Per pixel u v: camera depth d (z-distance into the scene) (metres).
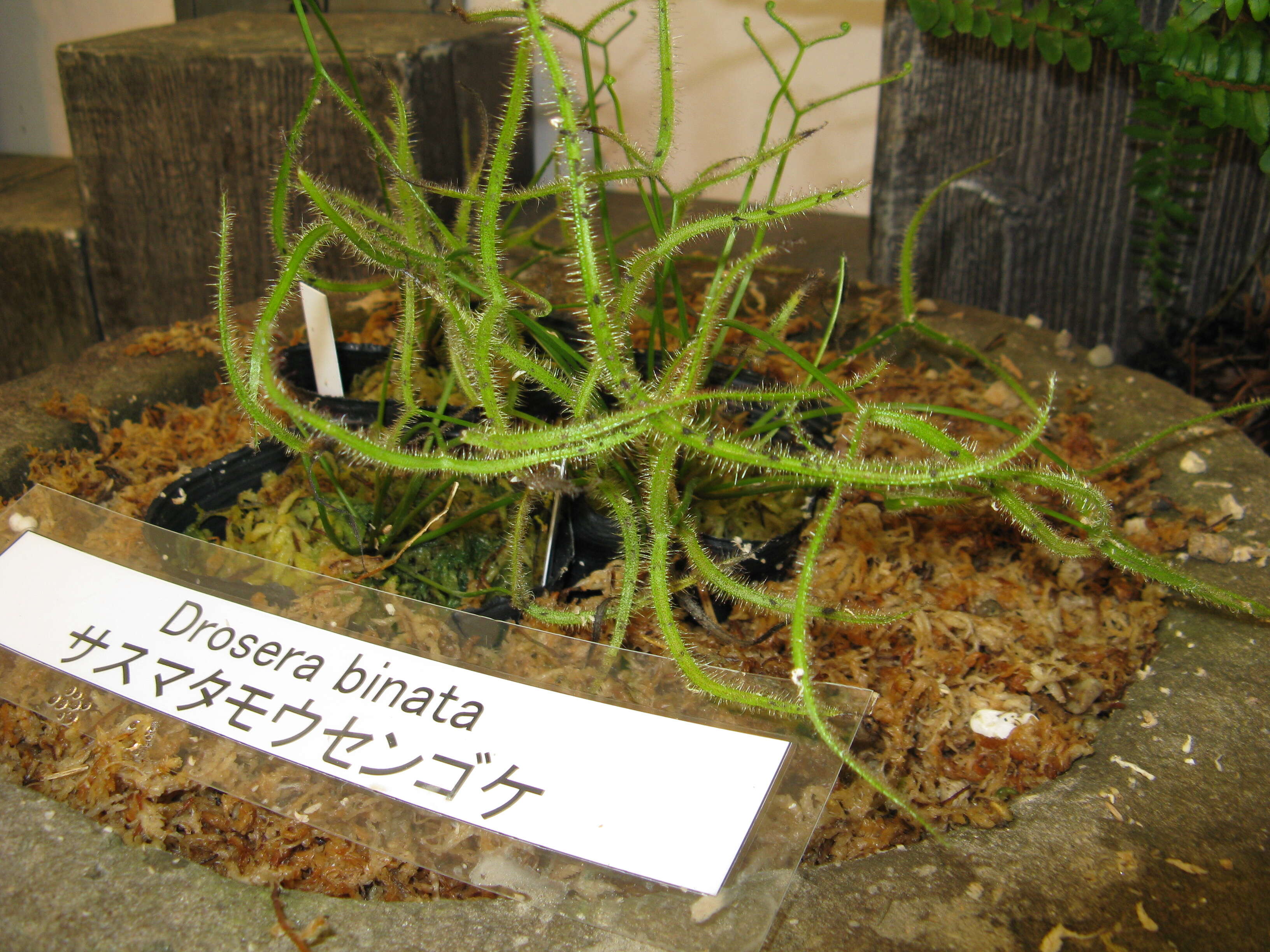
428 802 0.25
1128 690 0.29
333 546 0.33
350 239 0.27
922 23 0.47
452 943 0.23
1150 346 0.55
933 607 0.33
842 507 0.36
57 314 0.65
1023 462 0.38
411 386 0.30
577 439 0.22
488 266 0.24
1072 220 0.54
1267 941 0.23
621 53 0.74
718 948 0.23
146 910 0.24
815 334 0.49
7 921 0.23
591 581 0.32
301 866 0.25
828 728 0.22
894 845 0.26
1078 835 0.25
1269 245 0.51
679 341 0.34
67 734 0.28
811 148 0.75
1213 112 0.42
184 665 0.28
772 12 0.30
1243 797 0.26
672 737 0.25
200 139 0.57
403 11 0.73
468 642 0.28
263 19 0.68
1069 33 0.45
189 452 0.39
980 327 0.47
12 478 0.37
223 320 0.24
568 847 0.24
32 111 0.84
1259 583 0.32
